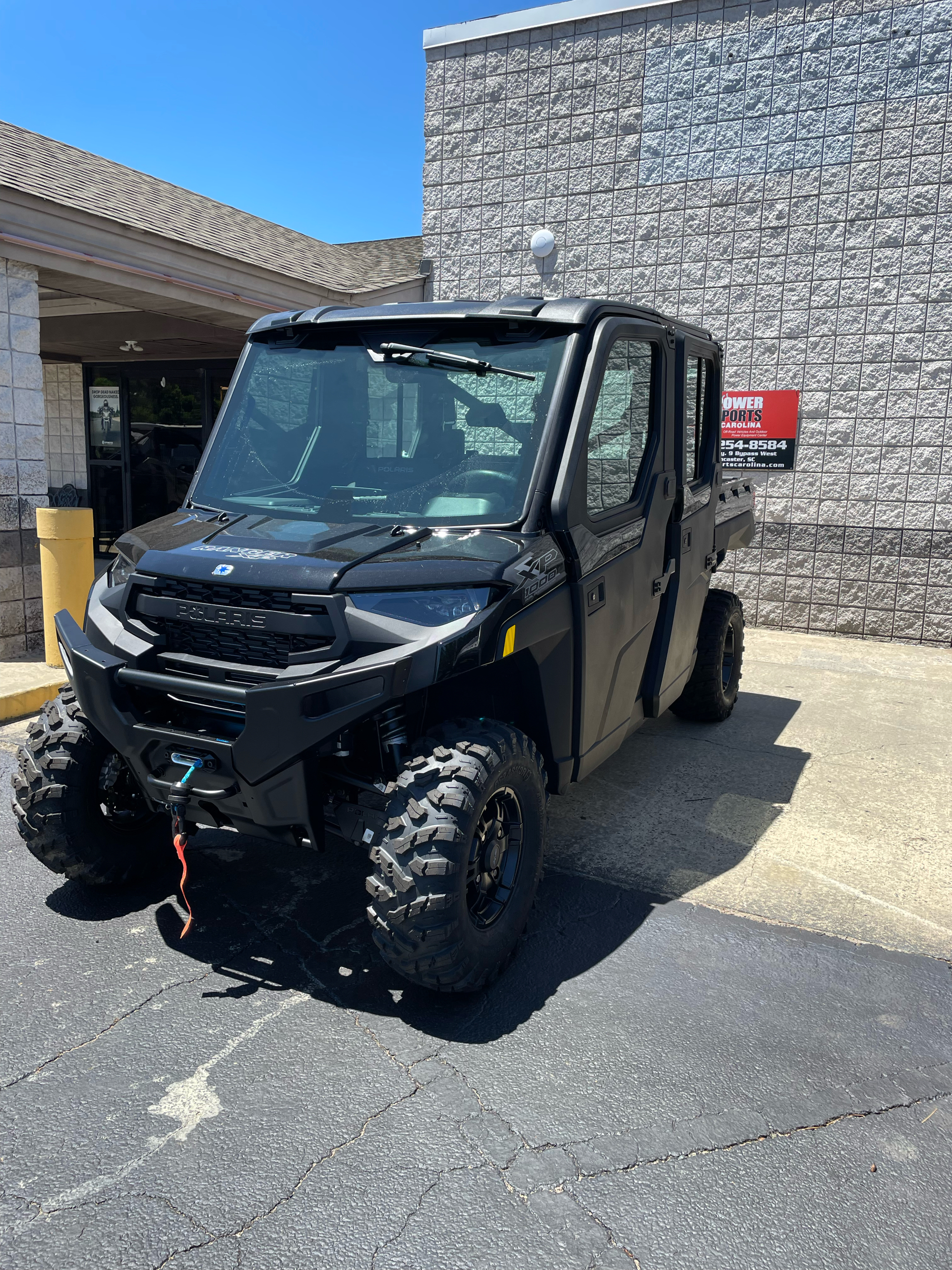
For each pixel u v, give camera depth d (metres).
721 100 9.45
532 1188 2.34
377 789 3.02
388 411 3.65
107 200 8.64
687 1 9.41
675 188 9.80
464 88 10.73
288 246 11.50
